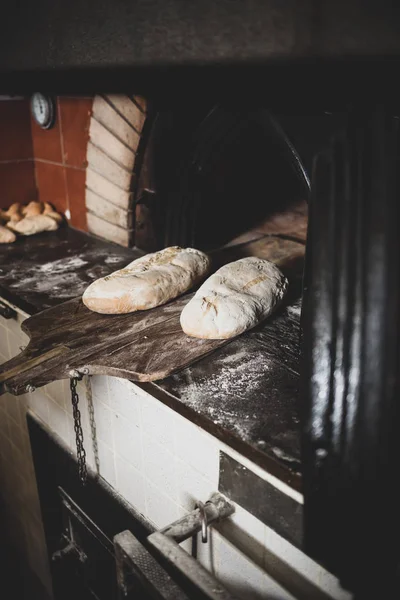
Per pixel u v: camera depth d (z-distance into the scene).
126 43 0.37
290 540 0.85
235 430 0.86
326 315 0.70
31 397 1.75
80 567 1.77
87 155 1.96
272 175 1.83
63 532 1.88
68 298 1.46
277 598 0.99
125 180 1.83
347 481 0.70
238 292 1.20
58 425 1.63
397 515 0.67
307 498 0.76
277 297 1.25
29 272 1.69
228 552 1.05
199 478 1.07
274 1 0.30
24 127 2.25
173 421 1.08
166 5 0.34
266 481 0.86
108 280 1.29
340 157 0.66
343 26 0.29
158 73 0.38
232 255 1.62
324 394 0.71
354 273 0.66
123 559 0.89
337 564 0.76
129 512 1.38
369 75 0.33
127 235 1.93
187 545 1.17
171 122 1.59
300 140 1.22
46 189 2.32
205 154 1.55
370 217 0.63
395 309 0.62
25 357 1.07
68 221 2.26
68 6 0.39
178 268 1.36
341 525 0.73
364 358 0.66
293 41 0.30
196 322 1.11
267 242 1.72
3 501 2.44
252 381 1.01
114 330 1.19
